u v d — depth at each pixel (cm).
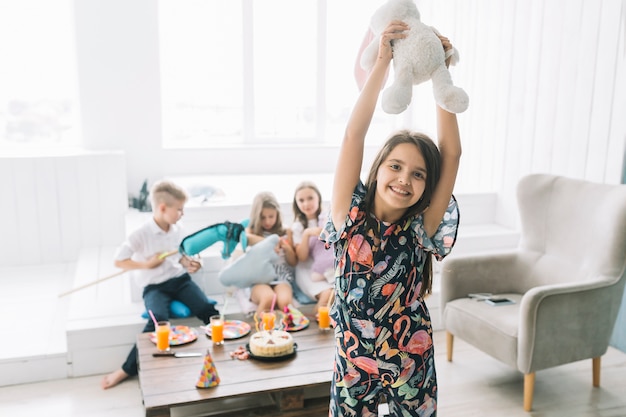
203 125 443
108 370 252
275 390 194
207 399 187
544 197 267
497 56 381
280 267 285
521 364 224
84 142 387
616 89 288
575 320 228
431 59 119
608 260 235
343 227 134
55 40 388
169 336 230
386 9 127
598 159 301
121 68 384
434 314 306
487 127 397
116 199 362
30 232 351
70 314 263
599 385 249
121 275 315
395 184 129
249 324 254
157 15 384
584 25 308
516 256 272
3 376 239
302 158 447
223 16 429
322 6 446
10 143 392
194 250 257
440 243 140
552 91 334
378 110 481
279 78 454
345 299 139
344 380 143
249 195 357
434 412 145
